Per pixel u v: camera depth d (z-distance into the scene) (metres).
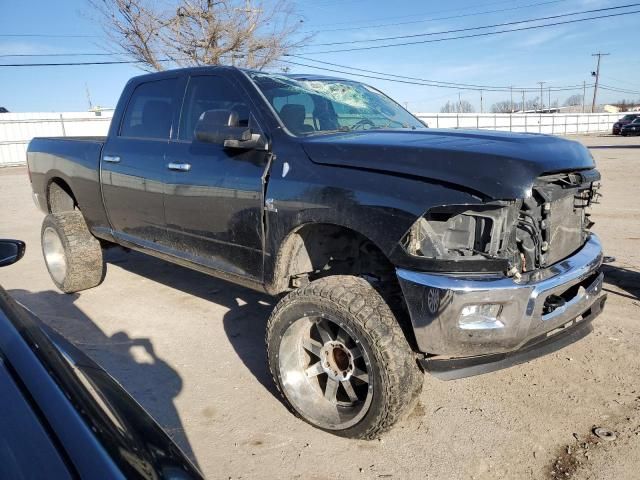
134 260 6.86
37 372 1.39
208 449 2.88
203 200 3.64
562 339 2.82
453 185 2.48
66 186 5.69
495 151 2.53
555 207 2.83
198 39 21.89
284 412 3.23
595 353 3.86
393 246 2.58
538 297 2.48
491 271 2.46
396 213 2.57
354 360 2.80
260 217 3.24
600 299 3.11
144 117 4.45
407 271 2.55
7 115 30.36
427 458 2.77
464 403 3.29
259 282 3.37
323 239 3.30
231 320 4.71
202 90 3.95
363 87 4.50
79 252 5.22
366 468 2.70
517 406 3.24
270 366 3.08
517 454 2.79
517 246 2.60
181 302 5.20
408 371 2.61
